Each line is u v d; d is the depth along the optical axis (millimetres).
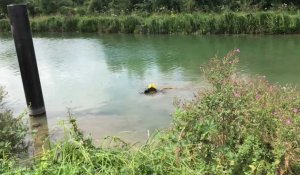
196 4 17391
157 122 5879
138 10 18531
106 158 3162
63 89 8203
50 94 7863
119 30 17297
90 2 20078
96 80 8836
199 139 3109
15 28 6469
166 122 5840
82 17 18906
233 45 12344
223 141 3129
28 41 6492
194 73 8820
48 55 12641
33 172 3146
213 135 3109
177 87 7707
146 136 5359
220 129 3117
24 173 3186
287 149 2848
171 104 6648
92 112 6578
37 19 19938
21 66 6492
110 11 19312
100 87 8180
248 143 2977
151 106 6648
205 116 3178
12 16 6508
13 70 10641
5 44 16109
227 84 3506
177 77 8562
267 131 3152
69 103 7188
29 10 22000
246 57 10242
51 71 10109
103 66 10344
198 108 3334
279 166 2869
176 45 13070
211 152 3039
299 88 7164
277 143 2906
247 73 8492
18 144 4348
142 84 8164
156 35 15812
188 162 3059
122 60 11016
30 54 6492
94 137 5445
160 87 7801
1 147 3803
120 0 19281
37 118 6473
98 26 17969
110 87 8125
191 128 3182
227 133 3123
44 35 18078
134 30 16766
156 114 6238
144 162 3035
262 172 2863
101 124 5980
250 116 3201
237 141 3084
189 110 3355
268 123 3176
